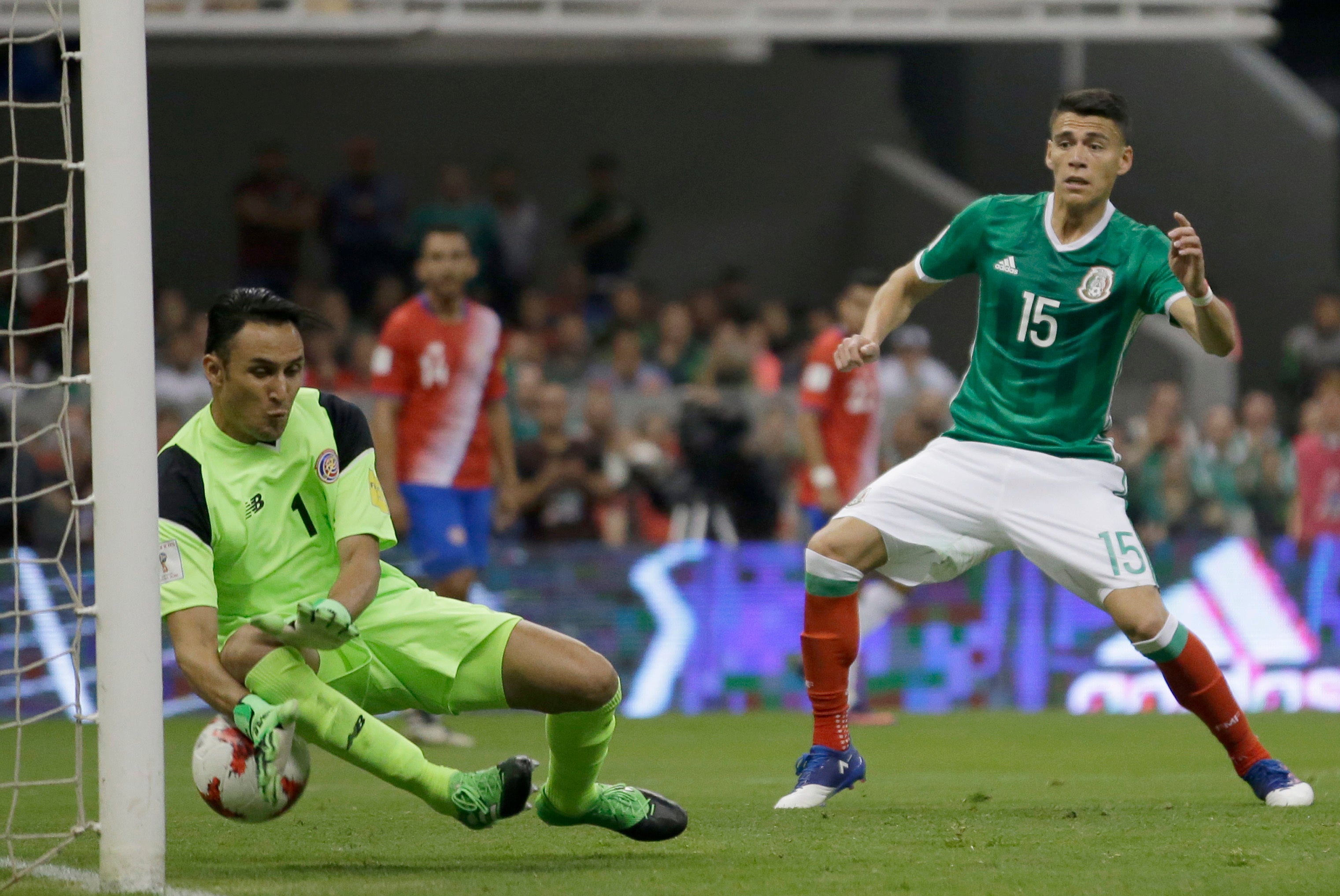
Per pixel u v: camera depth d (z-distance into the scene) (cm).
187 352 4753
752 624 3747
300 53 6234
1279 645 3781
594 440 4203
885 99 6706
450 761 2517
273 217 5669
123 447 1223
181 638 1334
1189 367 5278
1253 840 1508
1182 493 4381
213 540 1391
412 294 5684
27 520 3875
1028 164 6228
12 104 1353
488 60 6488
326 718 1315
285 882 1291
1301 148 5791
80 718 1277
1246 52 5919
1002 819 1697
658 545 3738
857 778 1869
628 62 6600
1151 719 3375
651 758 2620
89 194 1227
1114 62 6000
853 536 1839
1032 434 1834
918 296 1945
